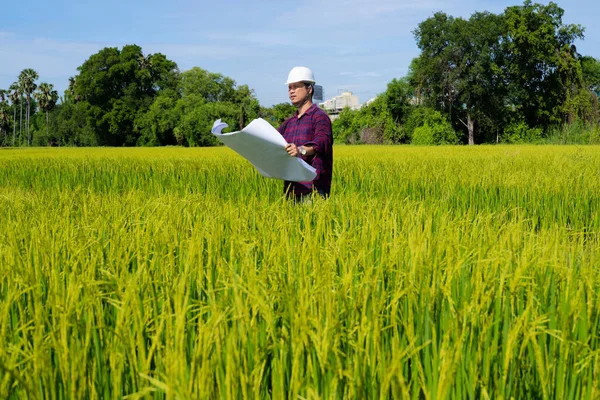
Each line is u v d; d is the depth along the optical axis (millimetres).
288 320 2336
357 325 2205
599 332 2547
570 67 63938
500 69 61438
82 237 3602
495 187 8750
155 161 15820
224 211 4617
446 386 1884
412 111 69188
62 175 12727
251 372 2035
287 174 5180
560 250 3188
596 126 52656
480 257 2721
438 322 2492
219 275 2926
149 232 3646
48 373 2031
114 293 2572
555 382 2260
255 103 91375
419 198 8445
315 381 2033
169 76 88250
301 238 3920
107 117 82000
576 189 8234
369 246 3412
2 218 4520
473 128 66938
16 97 116438
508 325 2355
